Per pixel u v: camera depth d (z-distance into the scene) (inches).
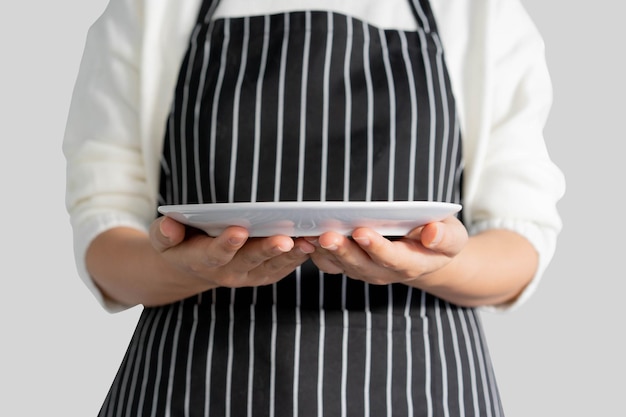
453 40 65.9
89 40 69.9
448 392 61.0
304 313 60.3
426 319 61.7
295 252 51.1
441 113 63.4
